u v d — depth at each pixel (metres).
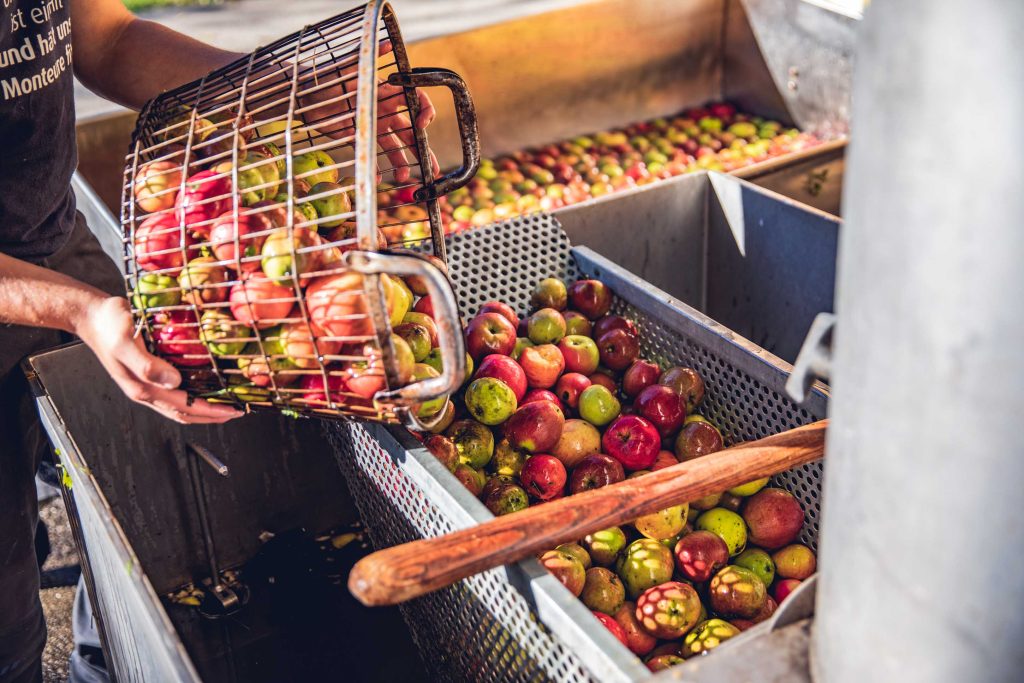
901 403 0.71
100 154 3.18
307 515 2.15
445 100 3.78
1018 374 0.64
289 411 1.29
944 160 0.63
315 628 1.96
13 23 1.59
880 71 0.67
